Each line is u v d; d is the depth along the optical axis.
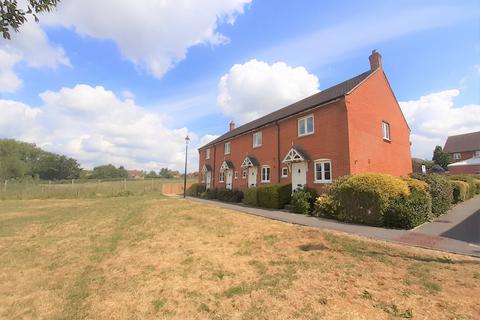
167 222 12.57
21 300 5.38
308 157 17.25
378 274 5.60
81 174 88.00
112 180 44.06
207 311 4.56
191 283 5.70
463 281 5.18
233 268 6.43
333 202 12.57
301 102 23.27
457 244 7.71
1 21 4.04
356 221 11.36
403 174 20.14
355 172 14.88
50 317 4.68
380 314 4.16
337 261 6.46
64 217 15.29
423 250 7.21
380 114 18.16
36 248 9.11
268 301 4.73
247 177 24.48
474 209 14.38
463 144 52.78
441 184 13.41
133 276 6.25
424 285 5.03
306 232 9.50
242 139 25.94
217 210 16.11
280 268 6.23
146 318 4.45
